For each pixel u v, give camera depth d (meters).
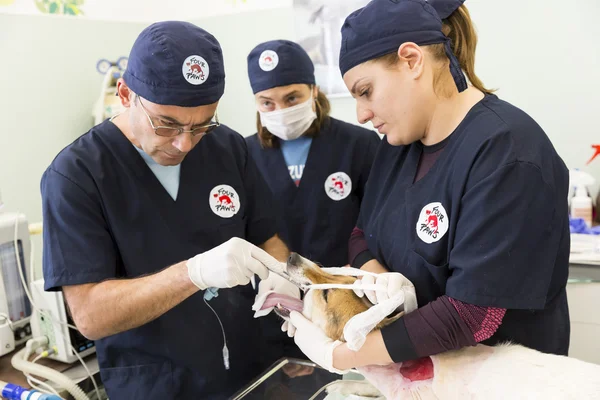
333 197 1.95
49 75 2.64
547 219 0.85
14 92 2.50
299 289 1.12
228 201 1.33
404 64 0.93
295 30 2.78
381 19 0.93
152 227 1.21
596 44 2.18
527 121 0.91
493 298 0.84
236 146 1.42
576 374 0.85
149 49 1.03
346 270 1.11
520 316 1.00
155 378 1.22
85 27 2.79
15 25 2.48
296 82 1.80
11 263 1.46
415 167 1.09
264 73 1.79
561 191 0.91
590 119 2.26
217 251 1.02
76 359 1.43
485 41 2.39
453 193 0.95
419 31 0.92
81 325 1.09
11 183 2.53
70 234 1.10
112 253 1.17
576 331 1.86
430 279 1.03
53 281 1.08
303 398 1.10
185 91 1.04
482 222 0.85
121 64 2.87
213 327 1.25
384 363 0.94
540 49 2.29
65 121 2.74
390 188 1.19
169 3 3.16
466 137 0.94
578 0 2.17
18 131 2.54
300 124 1.86
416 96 0.95
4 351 1.42
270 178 2.00
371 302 1.00
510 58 2.36
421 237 1.01
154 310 1.04
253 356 1.36
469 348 0.97
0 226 1.42
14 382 1.33
